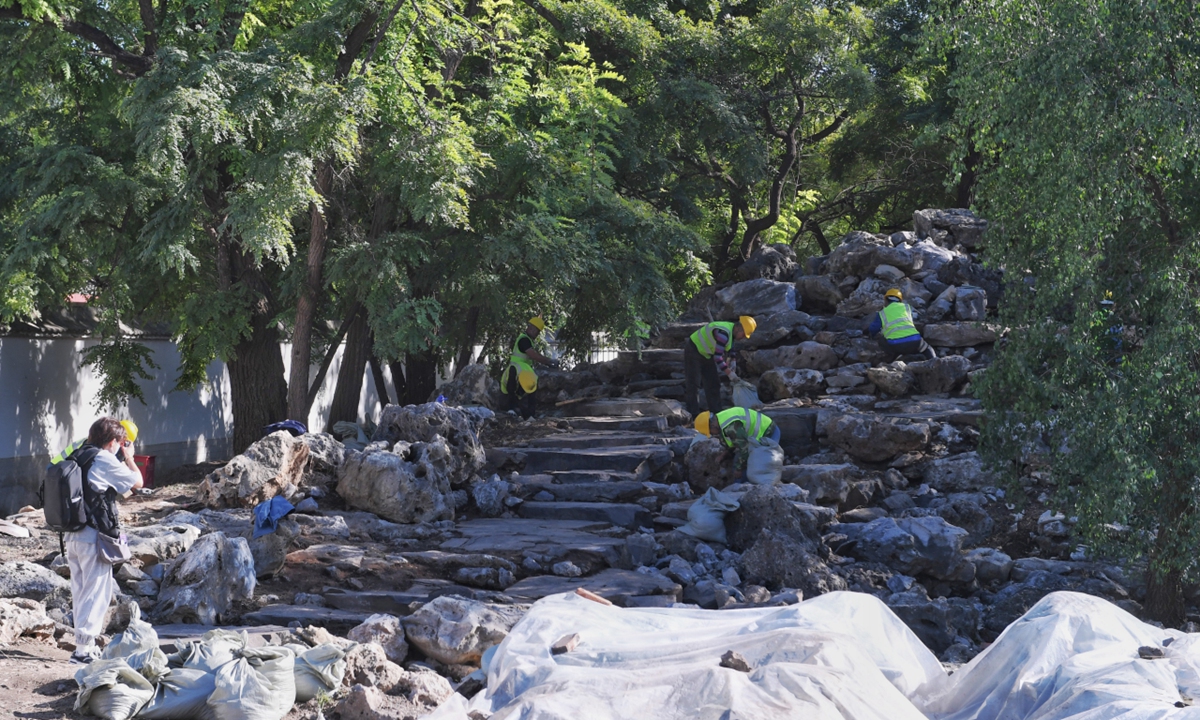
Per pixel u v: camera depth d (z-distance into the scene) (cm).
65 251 1464
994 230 976
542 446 1326
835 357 1609
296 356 1428
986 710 493
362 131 1395
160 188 1383
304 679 565
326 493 1095
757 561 960
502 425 1462
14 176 1458
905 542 1005
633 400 1583
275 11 1546
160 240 1299
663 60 2045
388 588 844
